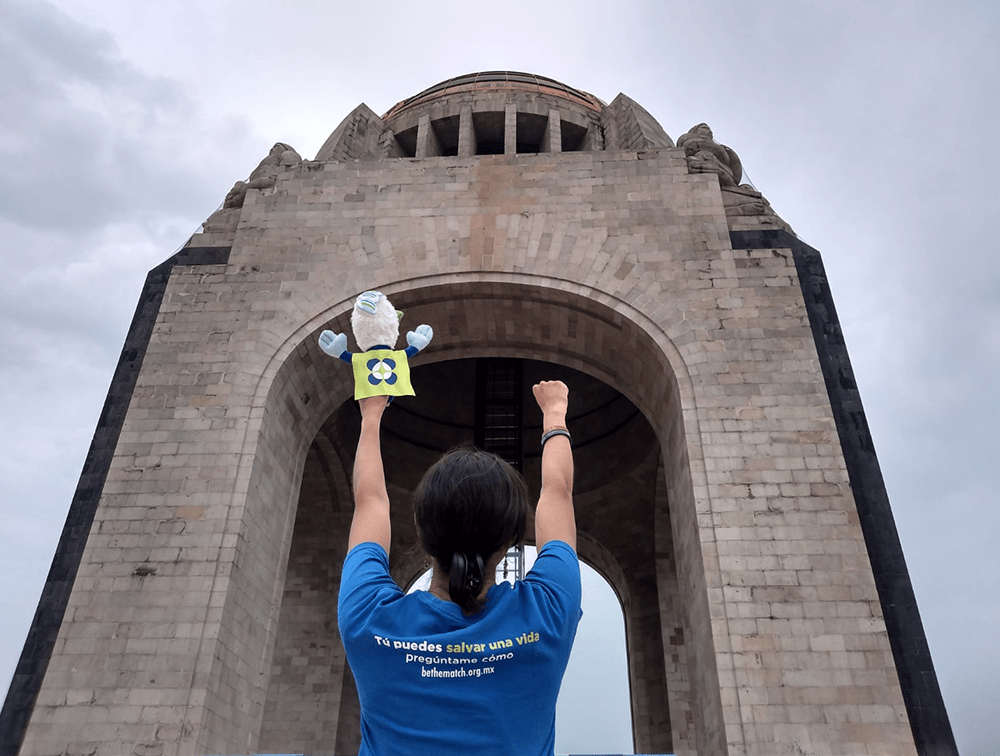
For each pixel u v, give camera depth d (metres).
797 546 14.51
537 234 18.89
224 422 16.34
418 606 1.71
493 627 1.63
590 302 18.00
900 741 12.62
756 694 13.09
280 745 23.83
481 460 1.88
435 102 28.03
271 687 24.78
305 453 19.38
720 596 14.05
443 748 1.53
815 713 12.91
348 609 1.73
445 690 1.58
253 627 15.72
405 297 18.67
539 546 1.94
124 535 14.93
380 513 2.00
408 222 19.27
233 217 20.05
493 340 20.33
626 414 28.09
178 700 13.18
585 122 28.20
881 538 14.52
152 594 14.27
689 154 20.55
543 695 1.60
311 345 17.95
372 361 2.14
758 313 17.42
